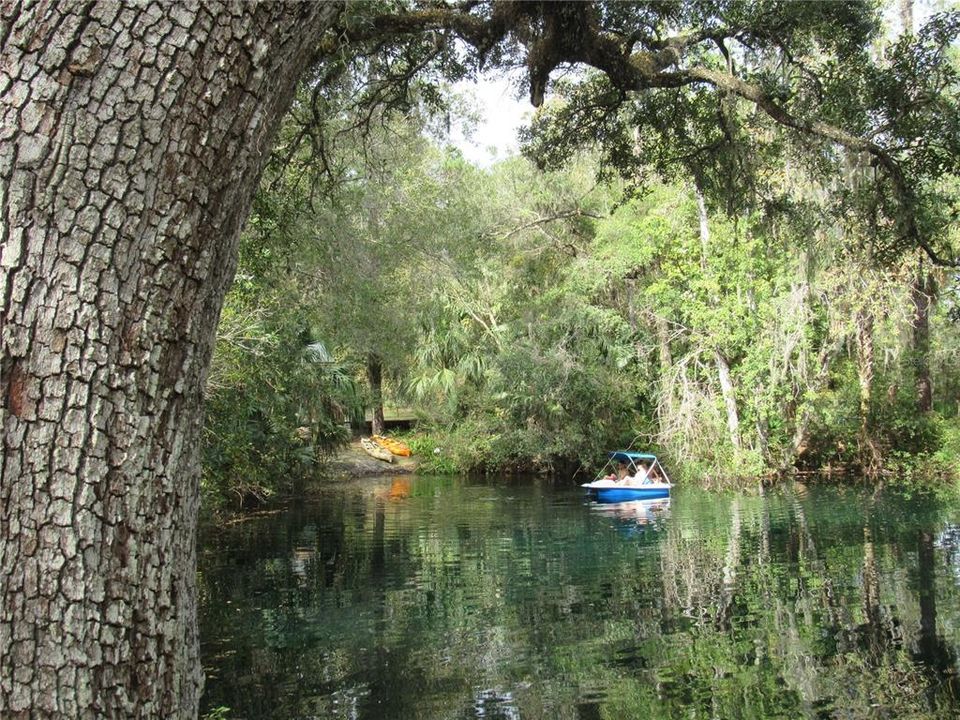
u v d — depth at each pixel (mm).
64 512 1521
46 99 1517
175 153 1596
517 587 10680
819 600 9547
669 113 9414
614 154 9875
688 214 23188
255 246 9875
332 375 21859
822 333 22094
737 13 8438
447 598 10102
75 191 1532
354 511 18594
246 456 17078
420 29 7371
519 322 27406
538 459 26812
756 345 21953
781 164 10914
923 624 8422
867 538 13523
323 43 7297
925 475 22750
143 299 1592
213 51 1605
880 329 22750
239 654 7922
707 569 11539
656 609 9398
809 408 22250
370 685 7066
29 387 1518
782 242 12734
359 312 14961
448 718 6332
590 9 7410
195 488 1743
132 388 1582
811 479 23438
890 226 9016
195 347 1689
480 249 19281
